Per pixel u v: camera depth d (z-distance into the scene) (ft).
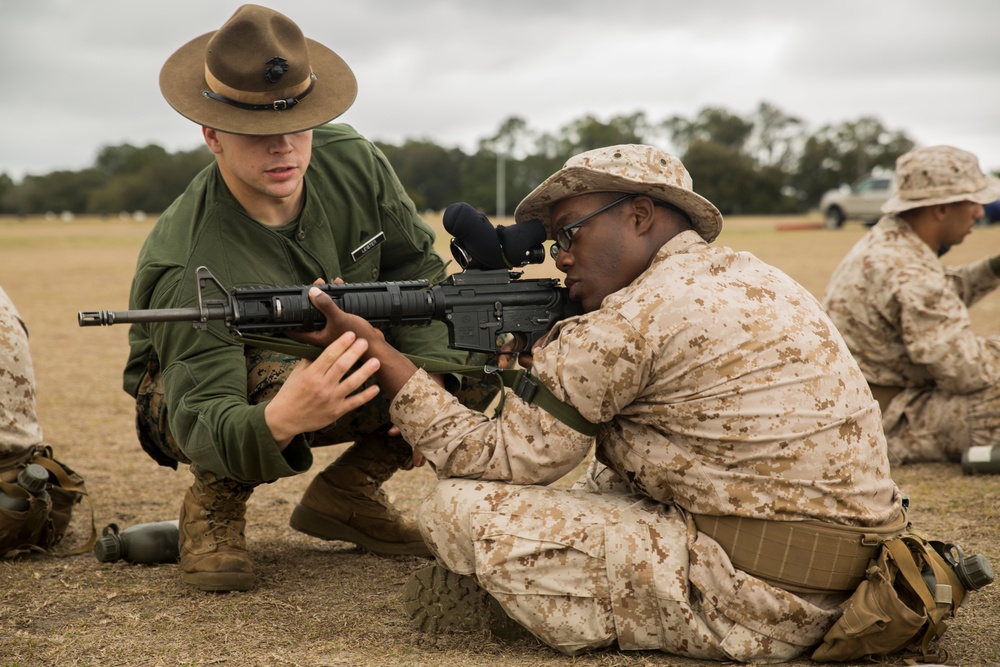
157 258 11.52
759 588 8.93
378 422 12.48
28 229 164.66
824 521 9.00
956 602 9.16
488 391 12.79
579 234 9.64
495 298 10.02
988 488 16.08
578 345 9.14
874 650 9.00
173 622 10.60
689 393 9.06
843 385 9.25
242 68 10.93
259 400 11.43
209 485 11.60
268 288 9.48
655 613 9.11
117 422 22.91
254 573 12.25
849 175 315.37
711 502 9.07
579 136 315.99
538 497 9.42
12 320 13.25
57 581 12.01
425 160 319.88
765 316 9.15
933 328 17.25
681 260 9.36
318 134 12.96
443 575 10.08
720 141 344.90
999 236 87.35
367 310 9.71
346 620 10.64
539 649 9.71
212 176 11.92
